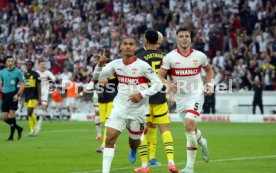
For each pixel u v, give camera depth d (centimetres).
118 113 1780
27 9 7056
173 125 4594
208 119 5128
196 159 2350
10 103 3244
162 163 2239
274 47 5447
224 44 5712
